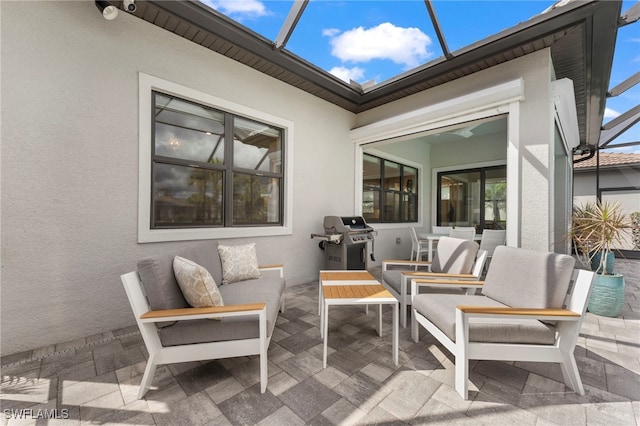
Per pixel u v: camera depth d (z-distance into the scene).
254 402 1.51
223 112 3.28
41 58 2.11
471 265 2.58
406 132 4.15
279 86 3.73
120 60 2.47
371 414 1.42
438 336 1.87
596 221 2.87
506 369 1.84
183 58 2.85
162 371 1.81
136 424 1.36
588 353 2.03
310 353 2.05
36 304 2.11
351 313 2.91
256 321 1.71
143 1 2.29
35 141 2.09
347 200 4.79
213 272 2.37
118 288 2.47
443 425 1.34
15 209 2.03
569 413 1.42
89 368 1.84
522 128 3.00
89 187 2.32
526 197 2.96
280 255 3.81
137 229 2.57
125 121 2.50
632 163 6.60
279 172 3.89
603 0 2.21
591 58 2.97
